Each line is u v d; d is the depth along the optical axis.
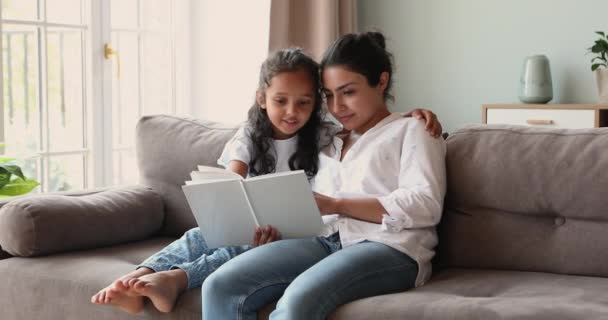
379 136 1.78
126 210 2.09
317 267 1.48
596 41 3.38
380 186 1.72
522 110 3.42
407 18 4.00
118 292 1.58
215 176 1.70
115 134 3.22
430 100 3.98
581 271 1.60
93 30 3.03
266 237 1.67
